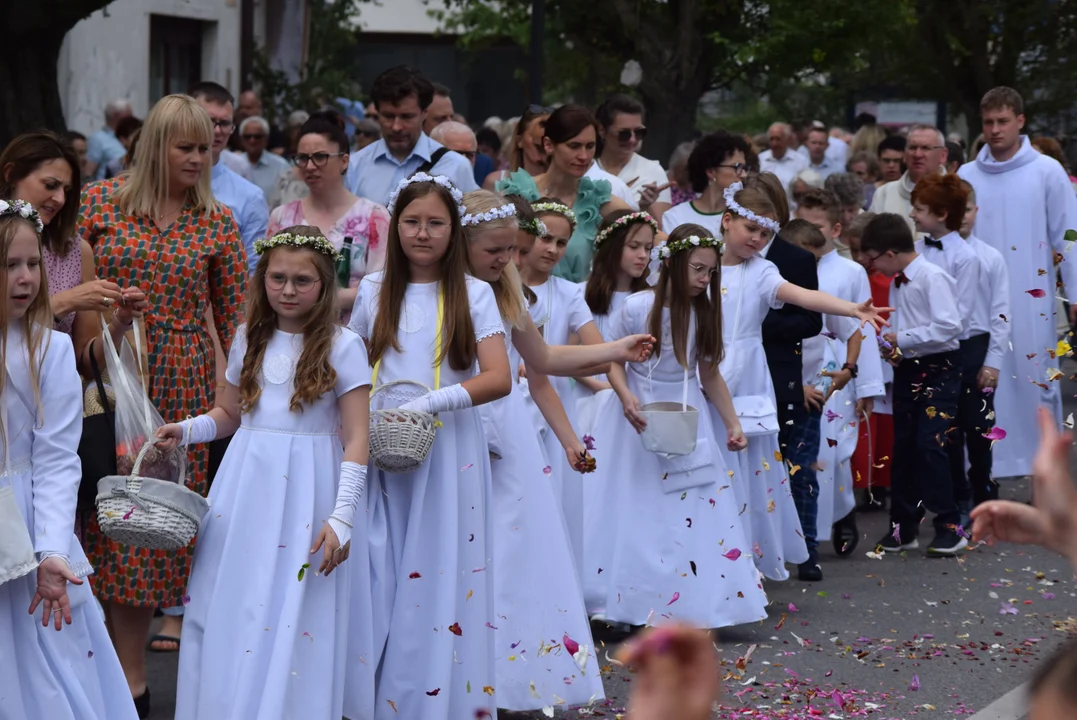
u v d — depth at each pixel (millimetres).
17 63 14672
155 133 6676
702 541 7590
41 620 4715
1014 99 11820
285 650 5207
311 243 5398
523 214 7230
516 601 6094
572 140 9086
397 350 5789
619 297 8180
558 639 6129
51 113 14961
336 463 5469
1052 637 7723
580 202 9250
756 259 8398
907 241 10008
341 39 32125
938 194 10531
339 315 5531
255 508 5375
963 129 35500
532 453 6227
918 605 8477
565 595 6184
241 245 6895
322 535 5254
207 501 5414
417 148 9203
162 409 6633
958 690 6730
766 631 7848
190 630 5395
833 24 20875
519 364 7242
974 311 10711
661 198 12086
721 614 7527
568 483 7492
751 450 8383
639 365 7742
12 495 4547
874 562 9812
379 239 8227
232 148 17156
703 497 7613
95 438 5930
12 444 4730
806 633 7805
